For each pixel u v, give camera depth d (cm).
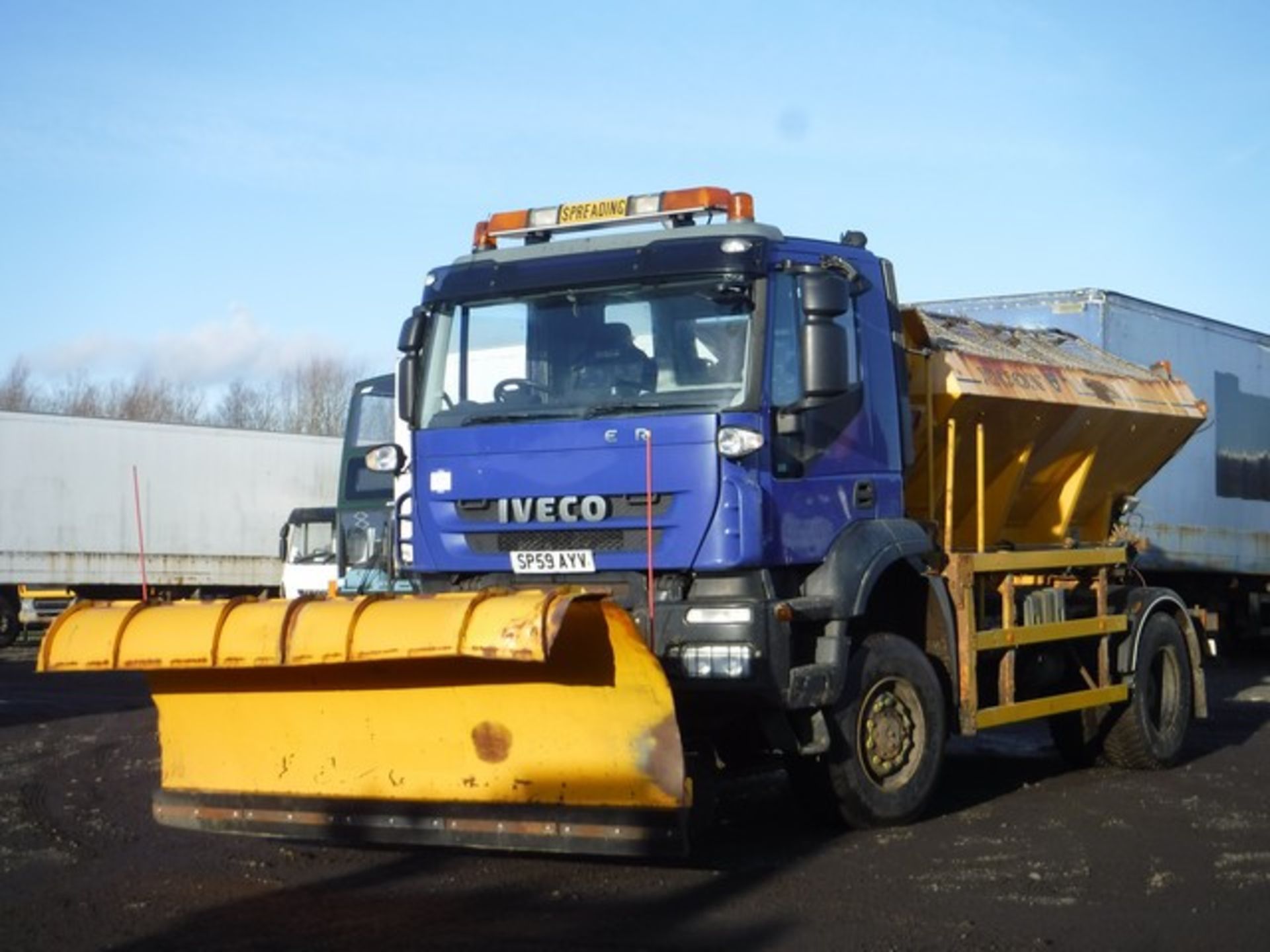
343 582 2050
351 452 2092
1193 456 1909
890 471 912
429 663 732
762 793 1051
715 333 817
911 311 988
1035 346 1183
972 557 957
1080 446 1137
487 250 907
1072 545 1162
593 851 697
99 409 6284
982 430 1012
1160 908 697
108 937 659
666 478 800
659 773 691
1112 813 953
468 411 873
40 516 2975
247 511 3195
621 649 690
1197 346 1866
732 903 707
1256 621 2245
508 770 727
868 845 844
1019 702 1023
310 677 766
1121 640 1151
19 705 1700
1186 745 1305
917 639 948
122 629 773
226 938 653
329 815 759
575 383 845
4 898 734
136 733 1415
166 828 918
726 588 808
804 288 817
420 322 901
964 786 1079
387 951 626
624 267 840
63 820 948
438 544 871
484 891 738
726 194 878
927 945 632
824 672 825
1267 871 775
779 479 818
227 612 753
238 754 804
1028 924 666
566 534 830
